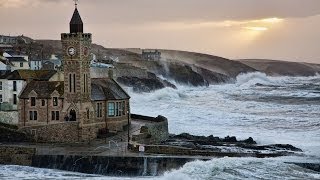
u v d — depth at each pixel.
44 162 95.19
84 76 111.19
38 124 114.81
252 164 83.12
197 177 75.62
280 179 76.00
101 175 89.38
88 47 112.19
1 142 109.50
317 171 83.94
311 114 172.88
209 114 167.50
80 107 110.12
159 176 86.06
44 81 118.12
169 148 95.06
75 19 111.00
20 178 84.44
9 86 128.38
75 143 107.56
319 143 115.50
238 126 145.00
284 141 118.75
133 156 91.06
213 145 110.62
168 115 162.62
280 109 191.12
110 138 111.38
